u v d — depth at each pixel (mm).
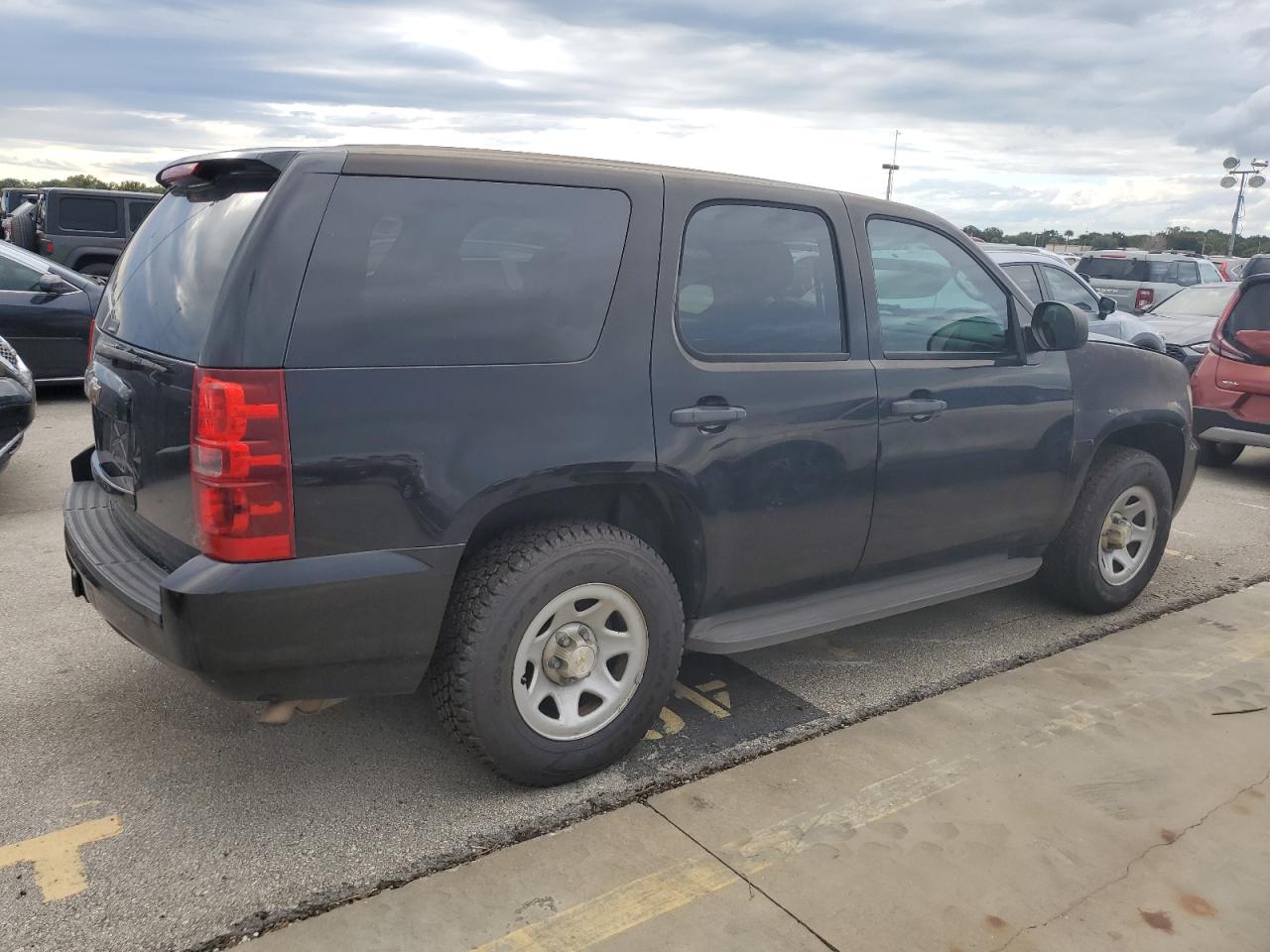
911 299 3742
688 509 3141
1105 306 10320
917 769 3221
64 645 3988
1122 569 4680
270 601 2477
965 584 3973
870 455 3525
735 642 3307
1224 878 2699
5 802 2895
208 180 2930
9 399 5832
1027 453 4047
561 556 2842
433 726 3432
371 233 2600
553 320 2846
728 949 2365
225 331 2426
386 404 2570
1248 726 3584
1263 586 5211
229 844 2727
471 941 2369
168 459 2621
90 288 9711
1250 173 33750
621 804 2975
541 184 2883
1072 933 2461
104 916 2422
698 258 3160
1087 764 3281
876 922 2475
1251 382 7477
